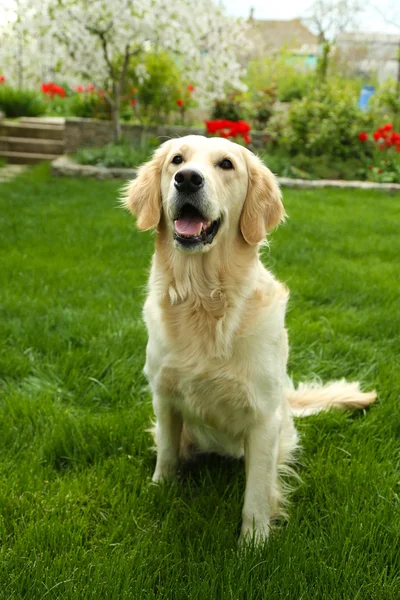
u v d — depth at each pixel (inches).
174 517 95.2
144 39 429.4
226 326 95.0
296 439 115.3
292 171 445.7
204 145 104.3
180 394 100.8
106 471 106.3
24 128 522.3
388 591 80.8
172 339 98.2
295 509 99.7
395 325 169.3
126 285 194.9
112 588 77.9
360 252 251.3
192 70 473.7
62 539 88.6
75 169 417.7
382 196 409.4
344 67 958.4
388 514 94.0
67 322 163.5
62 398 131.9
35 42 474.3
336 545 87.1
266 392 96.4
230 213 103.3
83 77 469.4
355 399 129.1
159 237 106.7
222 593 78.3
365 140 463.8
